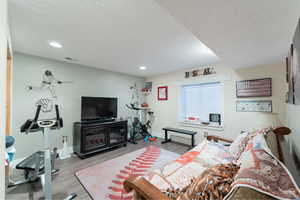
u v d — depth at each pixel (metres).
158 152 3.14
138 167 2.40
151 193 0.77
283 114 2.33
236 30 1.29
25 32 1.75
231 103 2.99
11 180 1.95
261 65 2.55
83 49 2.33
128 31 1.74
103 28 1.66
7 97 2.01
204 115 3.65
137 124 4.32
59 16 1.43
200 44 2.12
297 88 1.06
